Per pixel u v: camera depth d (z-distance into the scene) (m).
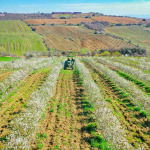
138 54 63.59
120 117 11.97
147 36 99.88
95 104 12.91
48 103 14.08
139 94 15.41
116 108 13.41
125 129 10.45
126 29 115.56
